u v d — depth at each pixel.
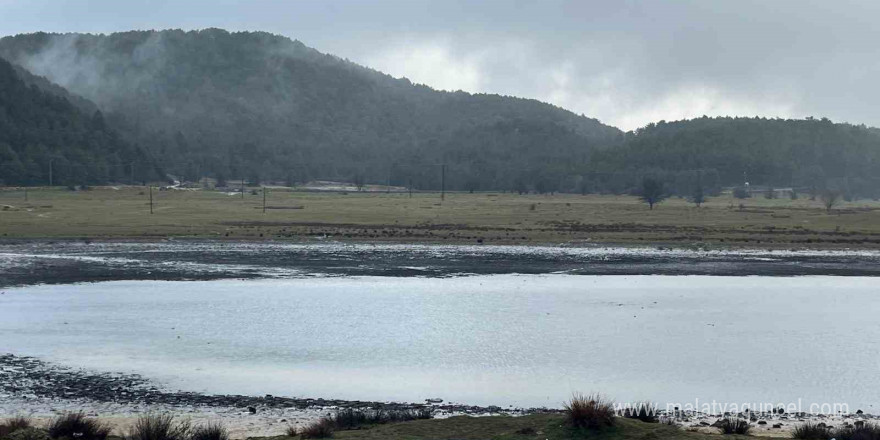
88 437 22.02
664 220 128.88
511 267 73.00
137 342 39.53
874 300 54.97
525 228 111.81
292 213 137.62
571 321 46.19
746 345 39.69
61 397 29.34
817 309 50.91
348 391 31.09
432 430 21.83
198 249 86.44
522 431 20.98
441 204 169.12
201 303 51.69
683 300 54.34
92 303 51.31
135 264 73.12
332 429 23.66
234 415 27.19
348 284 61.41
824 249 90.56
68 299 52.91
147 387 31.17
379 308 50.34
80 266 71.31
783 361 36.25
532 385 32.19
